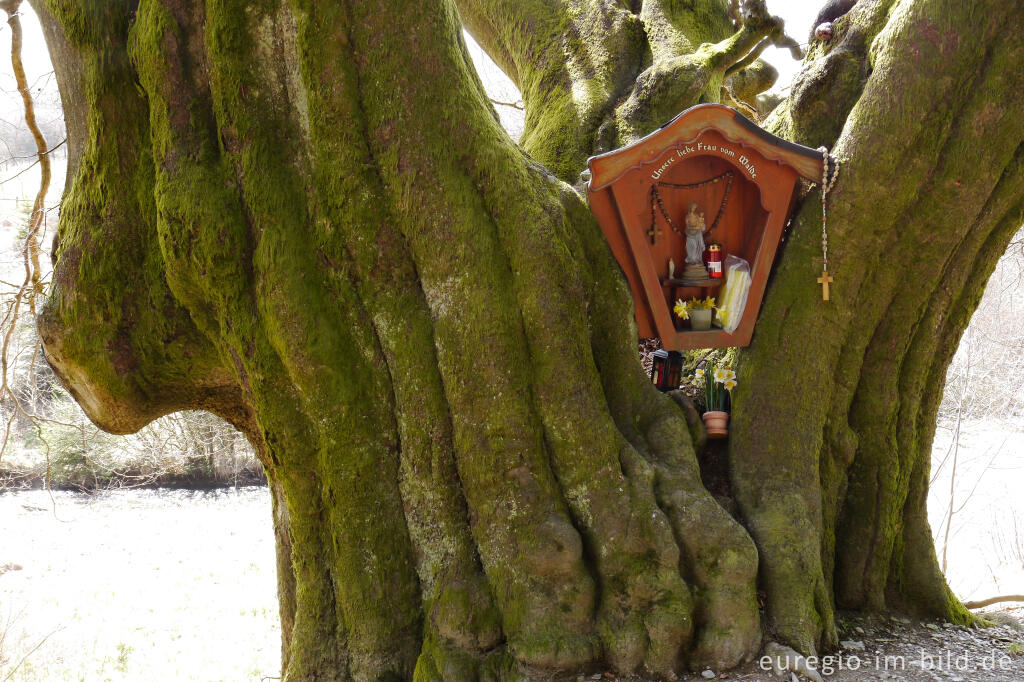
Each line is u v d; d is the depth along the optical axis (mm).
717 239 5070
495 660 4098
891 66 4652
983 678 4281
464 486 4316
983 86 4551
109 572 14258
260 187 4391
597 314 4758
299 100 4434
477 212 4359
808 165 4770
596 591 4184
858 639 4773
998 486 14258
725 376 5008
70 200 4938
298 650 4488
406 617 4336
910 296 4961
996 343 14859
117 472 21156
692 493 4414
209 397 5410
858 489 5098
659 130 4641
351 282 4461
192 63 4473
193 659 9820
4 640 9984
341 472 4363
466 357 4258
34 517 18344
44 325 4848
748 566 4223
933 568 5246
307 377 4348
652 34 7062
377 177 4426
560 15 7418
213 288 4473
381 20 4316
